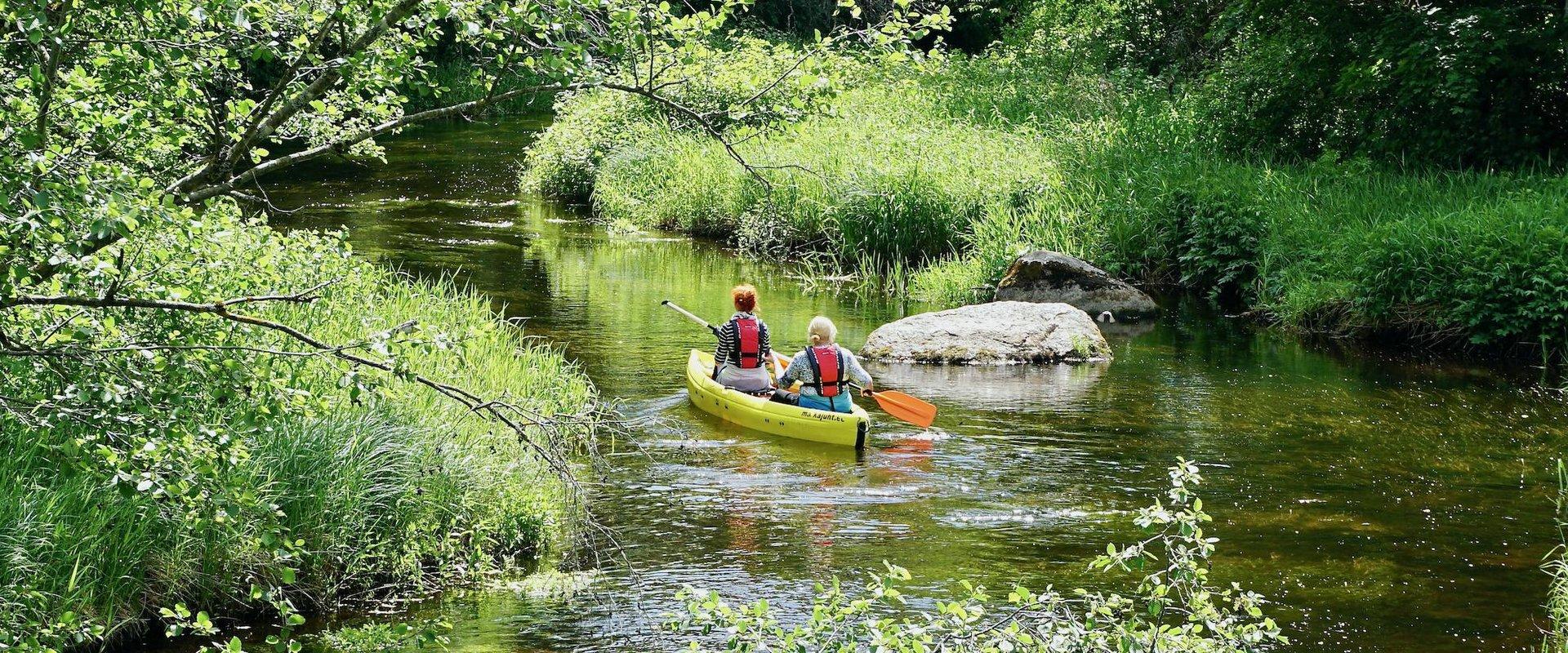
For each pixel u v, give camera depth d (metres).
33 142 3.04
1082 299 14.21
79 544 5.04
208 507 3.76
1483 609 5.85
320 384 4.74
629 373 10.78
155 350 3.47
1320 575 6.29
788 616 5.56
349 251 4.93
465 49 4.43
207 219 3.85
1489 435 9.16
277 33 4.18
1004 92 24.20
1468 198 14.36
